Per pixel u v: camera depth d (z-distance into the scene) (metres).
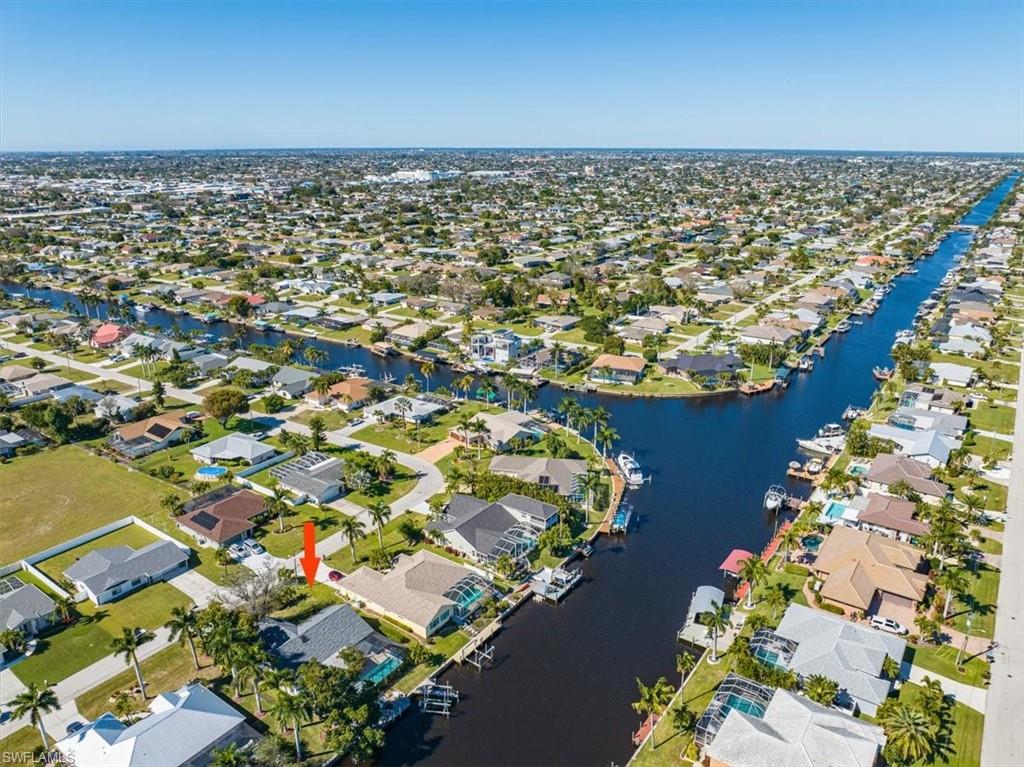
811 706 73.19
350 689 77.94
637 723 79.50
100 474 136.38
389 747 76.44
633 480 133.88
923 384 180.88
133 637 79.75
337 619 89.38
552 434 149.25
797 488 133.25
